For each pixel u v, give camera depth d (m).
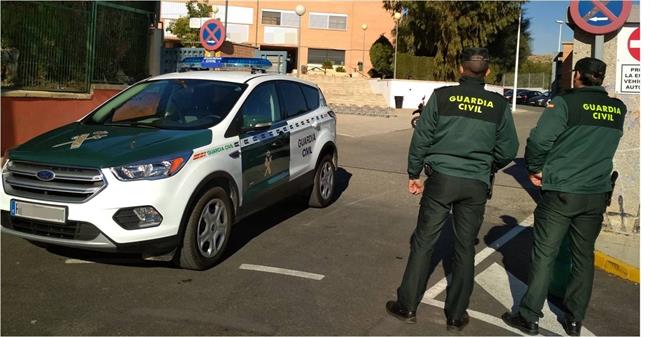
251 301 4.35
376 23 42.12
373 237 6.25
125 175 4.41
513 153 4.03
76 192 4.40
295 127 6.58
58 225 4.41
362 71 41.81
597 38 6.45
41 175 4.49
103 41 11.00
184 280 4.72
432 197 4.00
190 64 8.77
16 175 4.64
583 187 3.92
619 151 6.58
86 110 10.51
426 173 4.09
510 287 4.97
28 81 9.42
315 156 7.08
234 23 40.31
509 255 5.93
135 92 6.00
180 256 4.80
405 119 23.19
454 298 4.04
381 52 35.94
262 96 6.11
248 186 5.55
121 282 4.62
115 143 4.73
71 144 4.75
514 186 9.81
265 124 5.74
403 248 5.88
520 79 56.78
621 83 6.51
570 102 3.96
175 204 4.55
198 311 4.12
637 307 4.69
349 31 42.06
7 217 4.63
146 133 4.99
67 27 10.09
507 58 42.38
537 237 4.11
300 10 23.72
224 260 5.27
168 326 3.87
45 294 4.32
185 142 4.85
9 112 8.98
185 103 5.62
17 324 3.81
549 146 3.96
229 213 5.23
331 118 7.64
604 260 5.71
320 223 6.75
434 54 35.56
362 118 22.59
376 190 8.90
